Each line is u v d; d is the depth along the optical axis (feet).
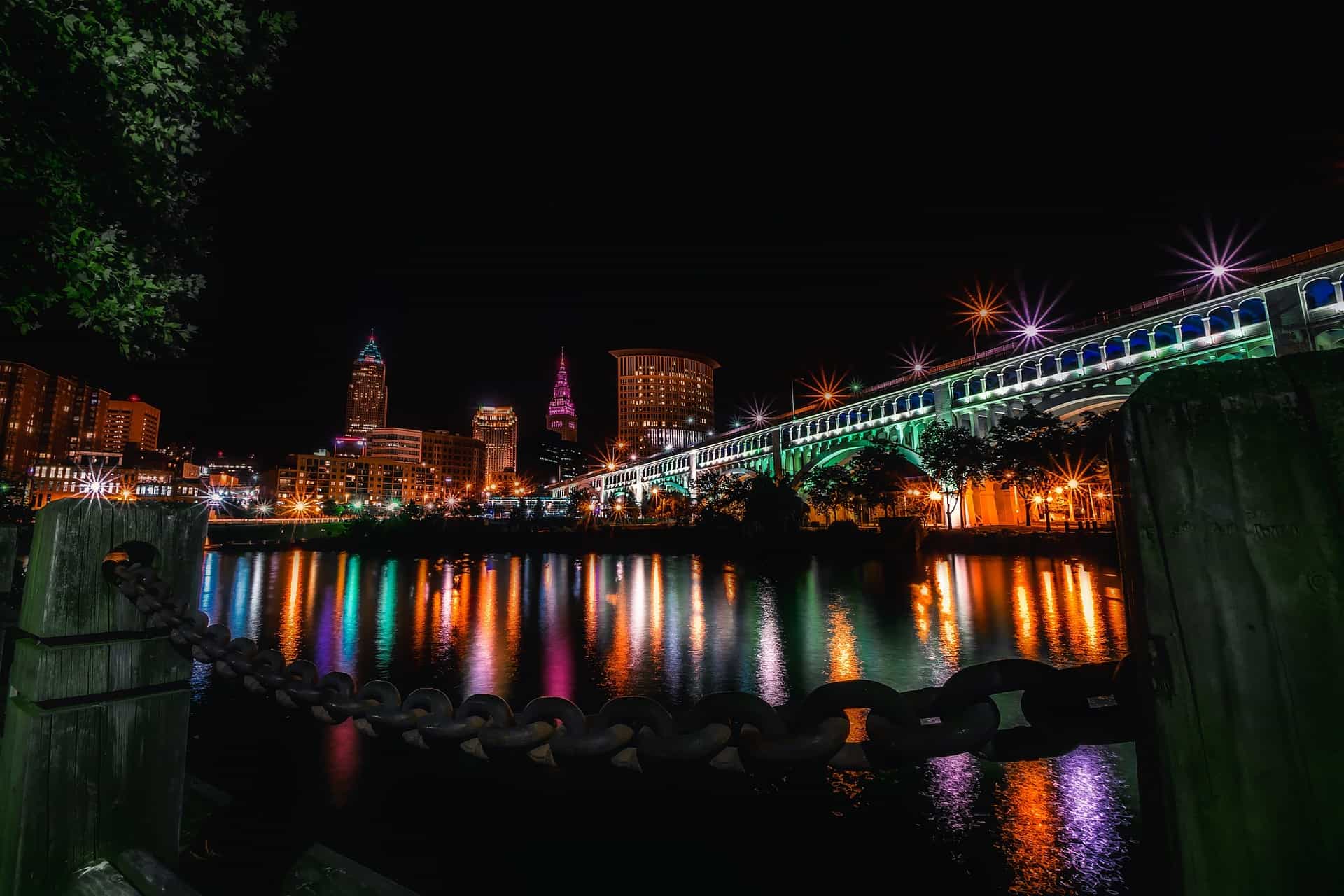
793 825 15.79
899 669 34.30
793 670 34.65
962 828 15.48
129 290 12.32
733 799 17.13
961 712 3.66
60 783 5.36
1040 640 40.65
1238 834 2.04
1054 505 163.12
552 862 14.30
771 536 143.74
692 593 77.00
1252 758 2.04
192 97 13.48
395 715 6.09
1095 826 15.38
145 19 12.77
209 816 11.68
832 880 13.57
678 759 4.28
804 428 282.56
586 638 46.16
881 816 16.15
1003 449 152.35
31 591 5.81
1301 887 1.92
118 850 5.67
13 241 11.54
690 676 33.83
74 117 12.05
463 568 129.29
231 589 87.71
